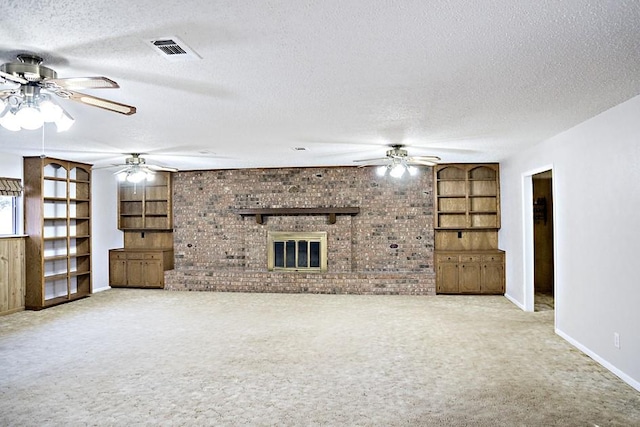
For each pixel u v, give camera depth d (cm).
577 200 461
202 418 309
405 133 497
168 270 860
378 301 720
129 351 463
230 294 793
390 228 829
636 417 305
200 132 488
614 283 387
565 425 294
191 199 888
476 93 335
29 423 302
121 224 905
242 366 415
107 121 429
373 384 368
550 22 211
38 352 461
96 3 187
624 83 312
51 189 730
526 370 399
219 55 251
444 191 827
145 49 241
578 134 455
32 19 202
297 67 273
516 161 685
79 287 798
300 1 188
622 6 195
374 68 276
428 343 486
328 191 842
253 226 859
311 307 677
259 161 755
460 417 306
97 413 317
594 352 427
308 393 351
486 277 770
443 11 199
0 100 276
